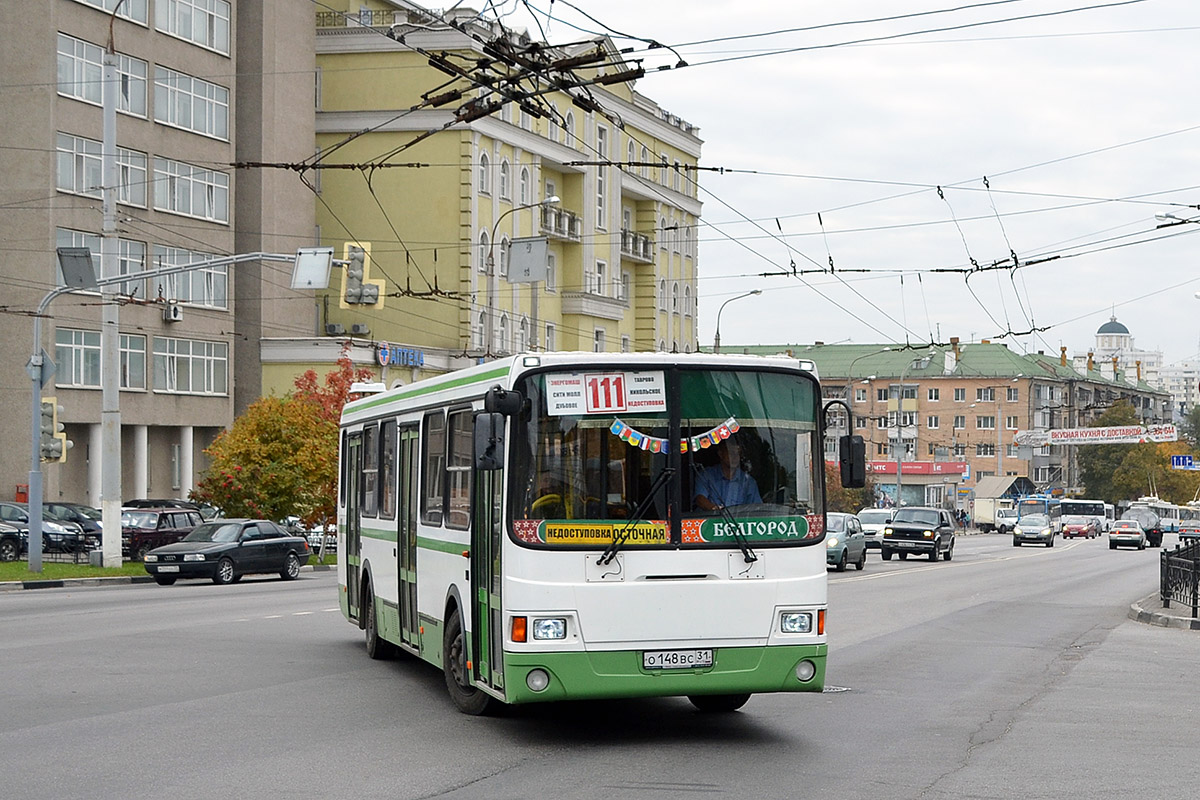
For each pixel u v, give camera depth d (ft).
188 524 135.74
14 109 156.25
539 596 36.81
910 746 37.17
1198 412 507.30
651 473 37.81
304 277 95.20
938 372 418.92
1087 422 436.76
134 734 38.58
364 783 31.91
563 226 212.02
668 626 37.32
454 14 191.83
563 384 37.83
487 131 194.39
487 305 196.13
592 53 64.13
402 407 51.90
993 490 368.68
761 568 38.17
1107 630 75.05
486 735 38.83
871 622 77.36
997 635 70.95
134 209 167.63
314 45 197.16
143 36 168.55
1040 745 37.35
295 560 120.26
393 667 54.34
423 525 47.75
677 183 253.65
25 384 157.28
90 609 82.23
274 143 190.60
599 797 30.42
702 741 37.93
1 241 156.66
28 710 42.80
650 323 243.81
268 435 143.43
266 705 44.24
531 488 37.27
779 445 38.93
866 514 219.41
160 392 173.27
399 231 194.49
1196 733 39.58
